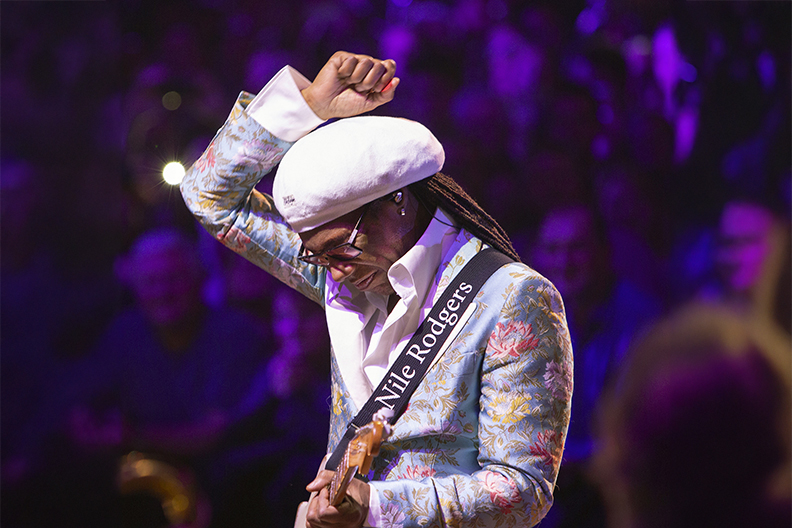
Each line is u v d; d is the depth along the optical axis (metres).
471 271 4.46
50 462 5.86
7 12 5.30
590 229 11.13
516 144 11.86
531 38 12.05
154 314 10.63
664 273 10.80
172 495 10.26
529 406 4.12
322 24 12.30
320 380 10.91
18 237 5.45
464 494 3.98
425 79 12.10
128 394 10.51
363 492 3.90
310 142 4.41
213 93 12.04
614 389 9.93
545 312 4.24
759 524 7.18
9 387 5.60
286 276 5.27
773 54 11.04
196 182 5.16
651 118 11.64
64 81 5.59
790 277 10.16
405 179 4.34
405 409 4.29
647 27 11.84
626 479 9.34
